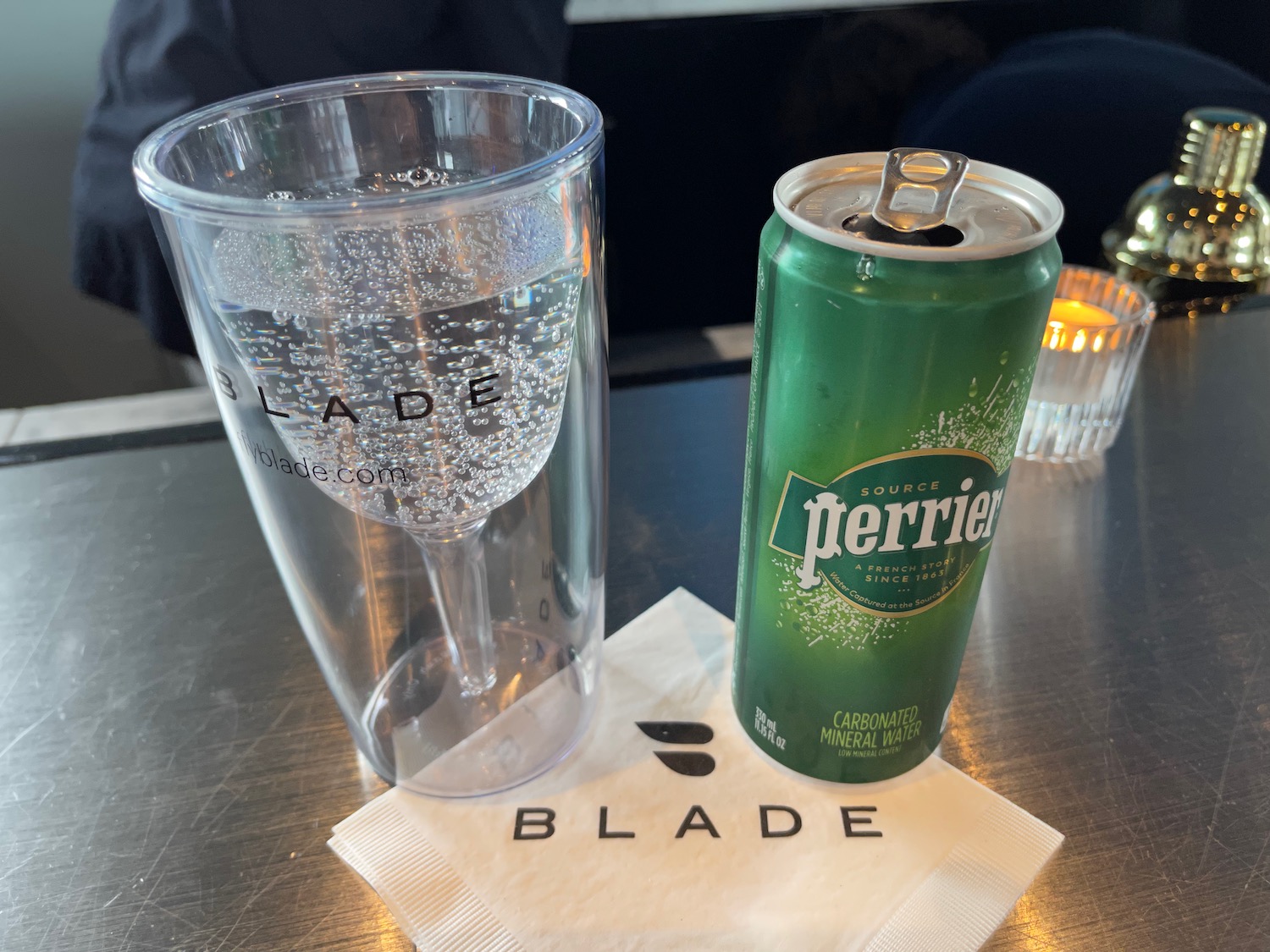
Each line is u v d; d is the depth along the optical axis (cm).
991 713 46
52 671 50
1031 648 50
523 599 51
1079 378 62
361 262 31
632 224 131
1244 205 86
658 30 117
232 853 40
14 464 65
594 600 47
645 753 44
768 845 39
